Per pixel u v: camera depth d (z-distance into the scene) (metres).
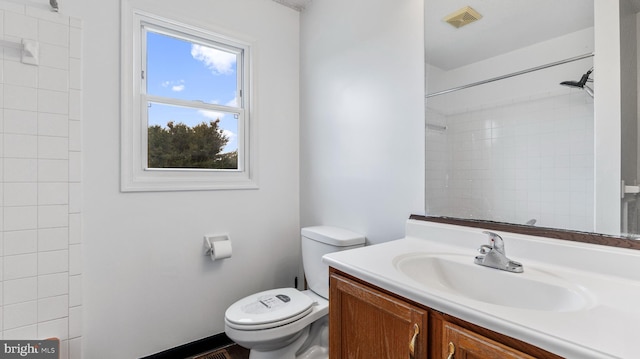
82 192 1.43
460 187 1.22
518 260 1.02
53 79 1.36
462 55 1.21
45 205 1.35
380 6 1.54
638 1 0.81
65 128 1.39
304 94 2.13
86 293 1.44
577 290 0.78
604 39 0.87
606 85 0.86
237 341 1.33
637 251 0.81
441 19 1.27
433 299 0.74
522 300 0.87
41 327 1.34
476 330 0.68
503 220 1.10
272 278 2.07
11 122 1.28
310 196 2.07
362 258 1.05
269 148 2.05
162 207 1.65
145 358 1.60
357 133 1.68
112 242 1.51
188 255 1.74
